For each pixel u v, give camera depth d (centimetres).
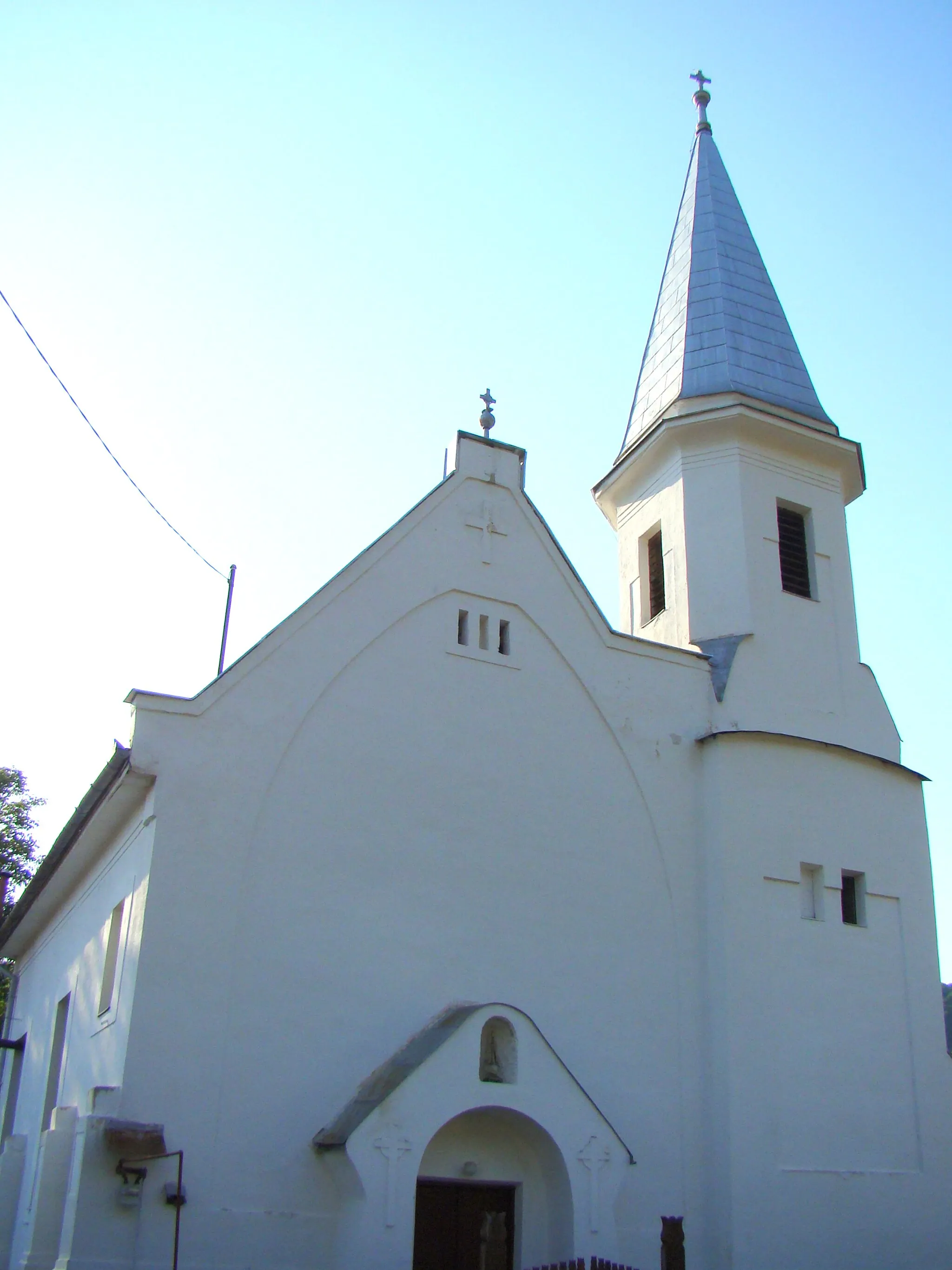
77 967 1997
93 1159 1362
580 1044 1744
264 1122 1477
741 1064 1797
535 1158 1609
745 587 2184
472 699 1844
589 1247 1521
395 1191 1435
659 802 1958
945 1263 1831
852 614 2295
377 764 1725
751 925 1892
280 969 1553
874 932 2000
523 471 2047
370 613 1800
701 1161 1767
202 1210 1406
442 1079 1506
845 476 2423
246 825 1593
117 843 1786
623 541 2492
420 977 1650
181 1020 1470
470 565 1922
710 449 2312
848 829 2044
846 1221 1775
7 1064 2717
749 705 2083
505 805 1814
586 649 1986
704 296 2553
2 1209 1956
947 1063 1969
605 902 1848
